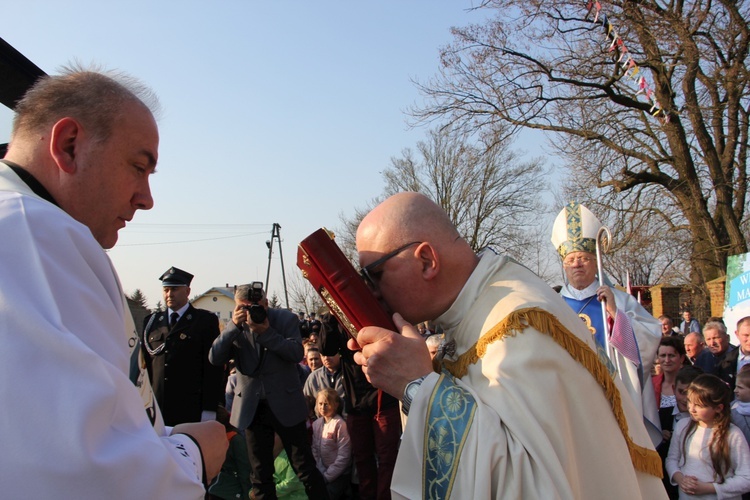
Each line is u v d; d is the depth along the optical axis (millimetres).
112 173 1405
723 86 13203
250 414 4727
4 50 1721
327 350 5098
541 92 14164
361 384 5086
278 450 5445
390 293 1751
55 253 1178
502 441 1371
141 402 1243
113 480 1070
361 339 1604
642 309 3854
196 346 5148
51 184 1380
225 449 1607
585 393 1527
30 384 1045
